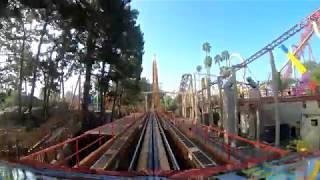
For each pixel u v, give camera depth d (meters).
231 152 15.62
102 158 17.72
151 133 41.03
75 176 7.07
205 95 46.03
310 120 17.11
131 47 54.09
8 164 7.81
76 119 41.09
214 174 6.81
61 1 31.53
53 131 32.44
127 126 38.62
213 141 21.19
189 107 62.94
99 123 47.25
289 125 18.59
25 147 23.84
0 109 43.84
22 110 42.97
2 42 42.47
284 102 20.09
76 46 43.53
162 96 146.38
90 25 38.12
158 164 19.06
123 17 43.16
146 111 134.25
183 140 25.98
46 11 37.00
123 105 95.25
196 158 17.17
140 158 21.97
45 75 43.53
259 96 24.25
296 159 6.45
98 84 52.03
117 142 24.67
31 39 41.31
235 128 24.88
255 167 6.46
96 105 61.94
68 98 70.12
